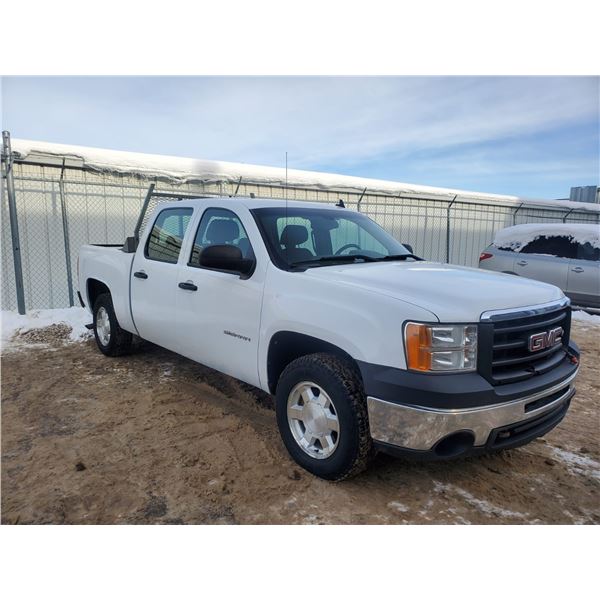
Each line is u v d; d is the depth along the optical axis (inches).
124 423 159.8
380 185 485.1
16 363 226.2
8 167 307.7
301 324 124.2
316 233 157.4
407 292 113.8
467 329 105.6
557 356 127.5
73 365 223.0
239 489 121.0
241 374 148.4
